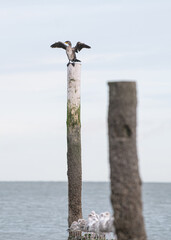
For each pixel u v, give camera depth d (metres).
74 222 18.83
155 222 39.47
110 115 11.75
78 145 19.89
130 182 11.55
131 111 11.66
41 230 33.41
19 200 83.75
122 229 11.57
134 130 11.70
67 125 19.94
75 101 19.81
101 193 135.88
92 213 18.08
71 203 19.84
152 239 29.02
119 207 11.59
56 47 19.89
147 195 126.94
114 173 11.66
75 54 19.78
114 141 11.66
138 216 11.55
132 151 11.62
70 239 18.78
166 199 94.69
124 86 11.66
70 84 19.81
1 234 31.06
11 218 43.19
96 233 18.05
